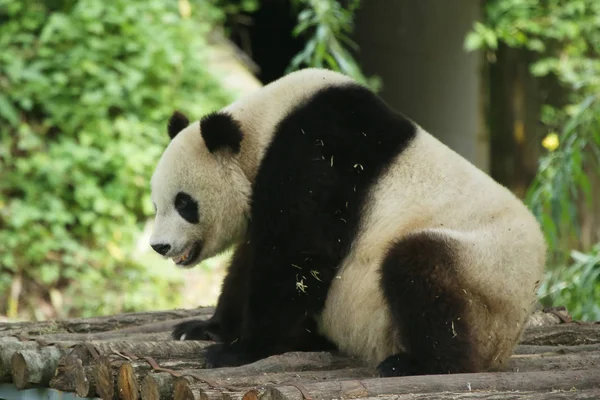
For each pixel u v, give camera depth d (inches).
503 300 342.0
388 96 1203.9
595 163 763.4
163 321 470.0
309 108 381.1
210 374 344.2
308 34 1103.6
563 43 1166.3
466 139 1128.8
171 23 944.3
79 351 344.5
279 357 361.7
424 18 1159.0
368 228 366.0
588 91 1115.3
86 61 875.4
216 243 409.4
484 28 1064.2
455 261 336.5
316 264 370.0
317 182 369.7
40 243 816.3
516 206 364.8
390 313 346.3
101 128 864.3
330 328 379.9
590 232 1024.9
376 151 374.6
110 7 908.0
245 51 1131.9
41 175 840.9
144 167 866.8
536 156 1168.2
